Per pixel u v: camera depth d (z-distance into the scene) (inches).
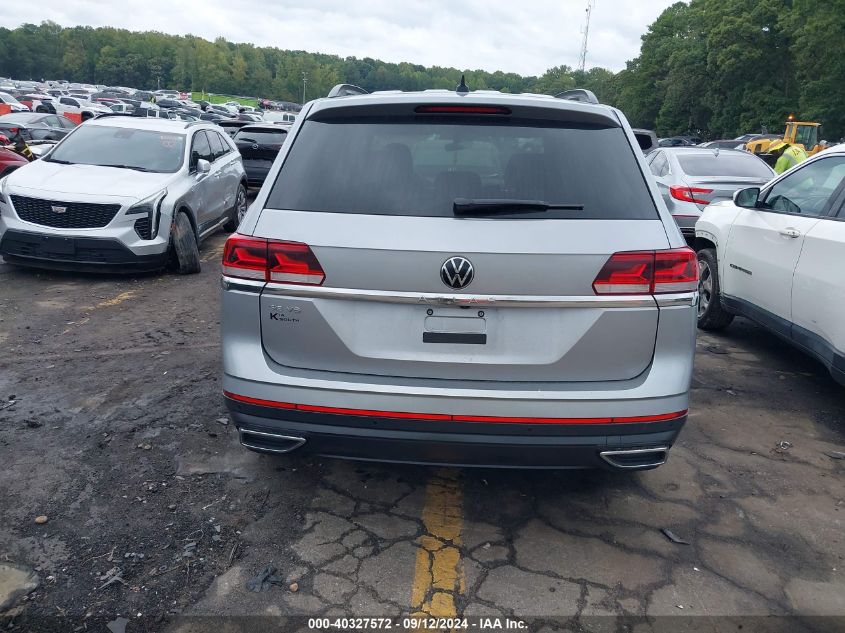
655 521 130.3
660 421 110.3
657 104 2979.8
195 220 341.4
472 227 107.3
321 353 111.1
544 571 114.7
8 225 292.4
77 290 285.3
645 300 108.5
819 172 195.6
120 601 105.1
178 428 160.7
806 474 150.3
